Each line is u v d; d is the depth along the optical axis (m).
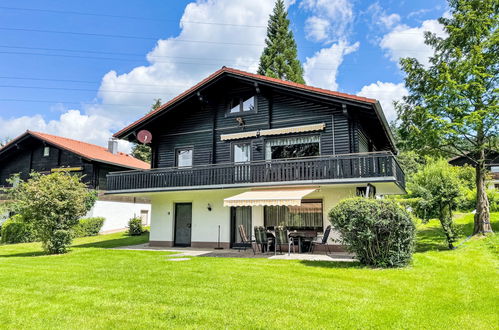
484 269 9.84
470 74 17.17
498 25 18.08
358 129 16.62
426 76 18.64
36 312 6.50
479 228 17.38
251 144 18.14
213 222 18.69
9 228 24.62
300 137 17.20
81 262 12.24
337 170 14.55
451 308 6.36
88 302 7.05
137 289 7.97
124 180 19.53
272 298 7.06
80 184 16.66
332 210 11.23
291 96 17.69
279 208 17.11
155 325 5.77
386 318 5.86
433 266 10.40
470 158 18.50
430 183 15.00
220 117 19.47
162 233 19.98
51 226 15.41
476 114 16.17
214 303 6.79
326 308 6.40
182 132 20.38
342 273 9.43
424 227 22.81
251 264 11.08
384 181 13.64
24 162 33.00
